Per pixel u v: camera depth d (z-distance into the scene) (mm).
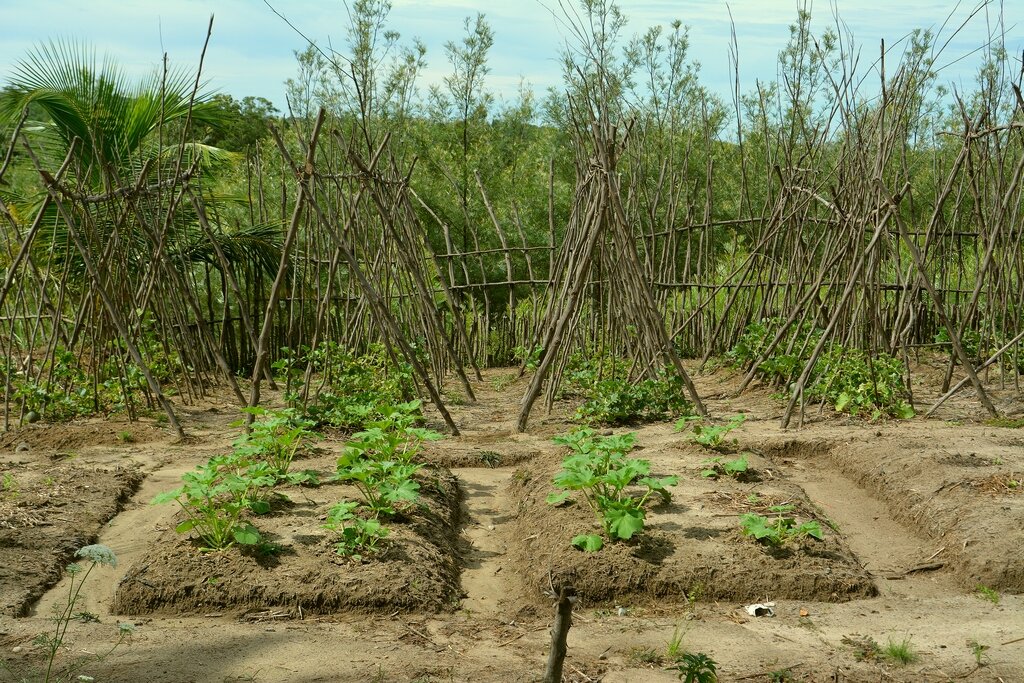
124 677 3381
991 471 5531
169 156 11469
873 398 7699
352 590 4156
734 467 5504
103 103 11828
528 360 8430
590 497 5070
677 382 7812
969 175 8742
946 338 11125
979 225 8477
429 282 10078
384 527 4730
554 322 8234
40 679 3336
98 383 8125
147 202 8539
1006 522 4734
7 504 5160
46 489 5496
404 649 3707
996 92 8383
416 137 14664
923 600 4266
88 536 4891
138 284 8656
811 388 8062
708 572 4340
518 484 5902
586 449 5281
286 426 5941
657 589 4289
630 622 4043
